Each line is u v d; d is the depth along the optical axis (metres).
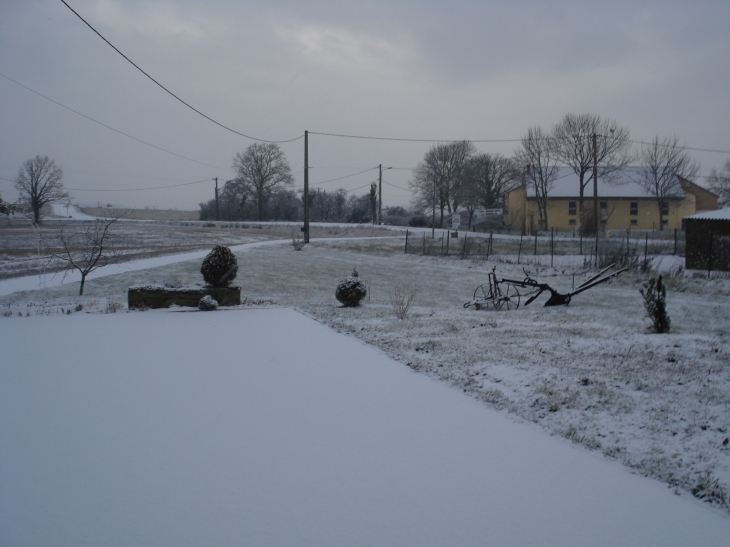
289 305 15.72
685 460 4.57
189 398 6.29
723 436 5.04
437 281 25.31
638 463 4.54
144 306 14.66
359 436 5.08
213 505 3.74
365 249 41.69
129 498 3.84
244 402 6.14
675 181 65.62
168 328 11.24
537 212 70.31
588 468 4.43
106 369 7.70
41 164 74.38
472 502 3.81
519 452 4.74
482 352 8.60
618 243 37.66
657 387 6.54
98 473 4.25
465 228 71.69
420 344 9.29
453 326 11.38
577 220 70.75
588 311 15.11
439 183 77.00
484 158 85.50
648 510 3.74
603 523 3.55
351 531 3.40
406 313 13.76
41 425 5.36
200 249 36.78
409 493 3.94
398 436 5.09
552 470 4.38
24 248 34.34
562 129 61.38
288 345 9.41
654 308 10.60
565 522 3.55
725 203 79.38
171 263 26.34
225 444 4.87
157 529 3.42
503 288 23.00
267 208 96.50
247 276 25.22
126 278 21.59
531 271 27.91
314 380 7.09
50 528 3.42
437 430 5.27
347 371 7.58
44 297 17.23
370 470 4.33
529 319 13.01
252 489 3.98
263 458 4.56
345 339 9.97
